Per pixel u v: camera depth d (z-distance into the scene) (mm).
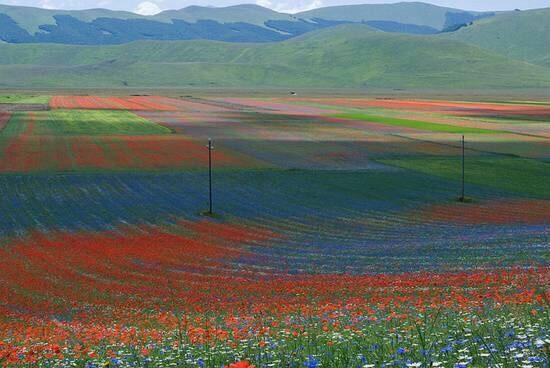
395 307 33656
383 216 93750
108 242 76062
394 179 123562
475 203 103500
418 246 72000
